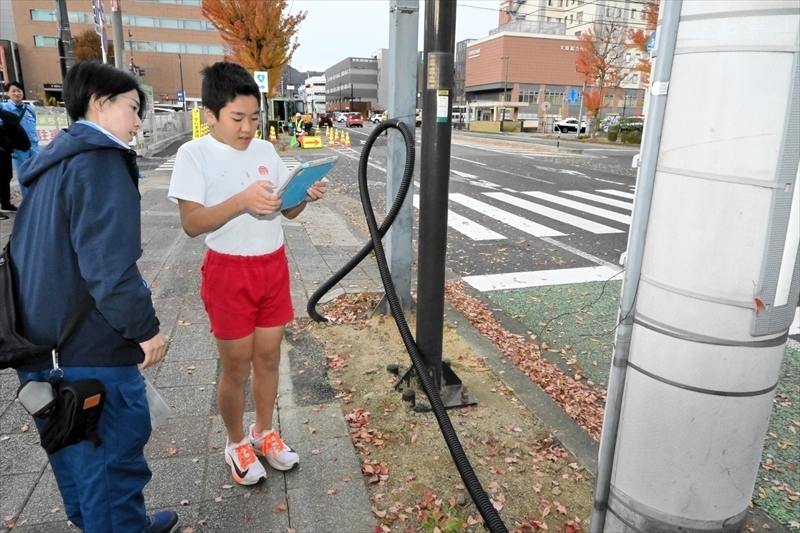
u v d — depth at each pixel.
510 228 8.60
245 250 2.20
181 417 3.01
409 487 2.57
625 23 48.00
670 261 1.61
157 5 70.00
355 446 2.85
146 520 1.92
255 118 2.14
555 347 4.37
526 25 75.38
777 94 1.41
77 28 67.44
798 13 1.37
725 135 1.46
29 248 1.62
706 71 1.46
